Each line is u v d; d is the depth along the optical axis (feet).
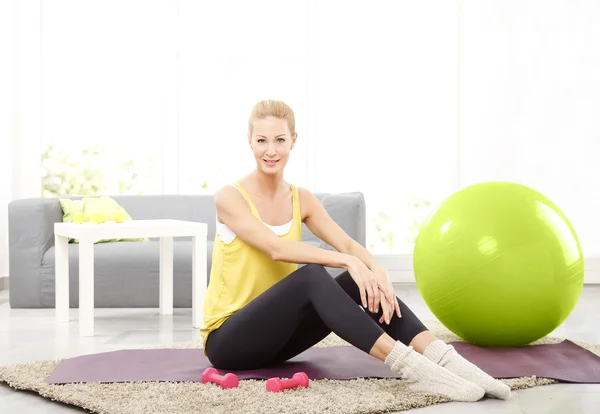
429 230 10.07
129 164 19.22
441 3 19.08
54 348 10.59
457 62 19.07
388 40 19.21
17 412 7.07
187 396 7.23
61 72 18.95
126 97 19.20
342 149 19.31
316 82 19.30
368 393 7.25
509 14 18.86
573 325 12.38
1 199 18.20
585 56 18.76
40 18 18.84
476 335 9.88
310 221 8.46
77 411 7.07
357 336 7.14
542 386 7.97
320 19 19.25
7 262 18.52
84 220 12.90
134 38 19.20
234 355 7.93
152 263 14.69
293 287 7.45
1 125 18.12
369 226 19.33
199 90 19.36
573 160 18.79
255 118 7.95
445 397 7.20
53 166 18.97
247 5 19.34
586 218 18.78
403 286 18.76
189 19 19.33
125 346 10.73
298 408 6.72
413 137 19.20
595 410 6.98
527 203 9.74
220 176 19.40
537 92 18.86
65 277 13.09
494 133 18.94
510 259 9.39
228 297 8.04
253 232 7.70
